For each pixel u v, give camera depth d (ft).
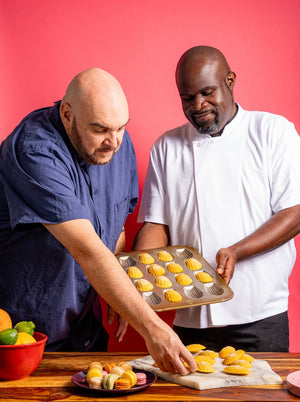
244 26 8.05
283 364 4.68
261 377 4.20
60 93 8.11
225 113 6.39
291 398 3.87
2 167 5.26
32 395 3.93
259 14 8.05
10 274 5.49
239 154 6.53
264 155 6.44
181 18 8.09
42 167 4.85
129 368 4.32
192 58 6.28
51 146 5.07
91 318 6.01
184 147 6.87
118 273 4.42
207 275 5.66
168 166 6.86
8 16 8.09
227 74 6.42
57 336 5.69
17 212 4.88
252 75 8.04
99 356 5.00
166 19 8.09
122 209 6.29
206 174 6.58
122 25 8.11
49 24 8.09
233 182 6.48
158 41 8.09
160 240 6.82
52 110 5.49
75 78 5.01
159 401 3.81
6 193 5.10
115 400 3.83
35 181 4.80
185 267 5.85
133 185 6.57
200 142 6.69
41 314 5.56
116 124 4.89
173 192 6.80
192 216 6.63
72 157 5.39
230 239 6.43
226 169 6.53
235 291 6.35
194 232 6.61
